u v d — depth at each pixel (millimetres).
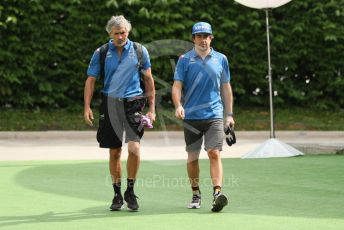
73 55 64375
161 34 64688
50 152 47094
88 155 45281
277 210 25609
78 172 36844
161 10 64438
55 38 63656
